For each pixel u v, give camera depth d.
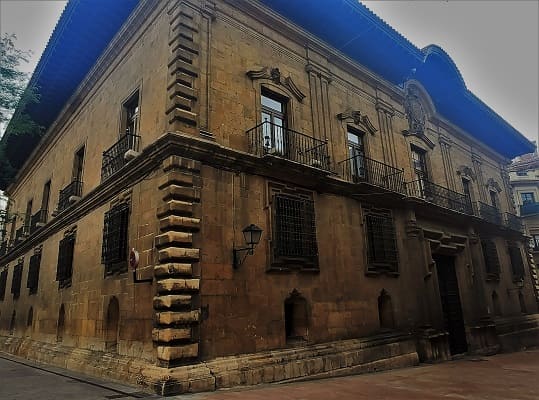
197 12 11.16
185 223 9.16
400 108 18.31
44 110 19.23
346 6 13.98
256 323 9.94
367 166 15.30
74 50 15.16
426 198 17.78
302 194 12.17
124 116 12.77
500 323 19.98
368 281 13.54
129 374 8.91
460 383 9.65
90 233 13.18
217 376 8.50
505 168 27.81
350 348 11.88
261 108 12.12
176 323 8.39
